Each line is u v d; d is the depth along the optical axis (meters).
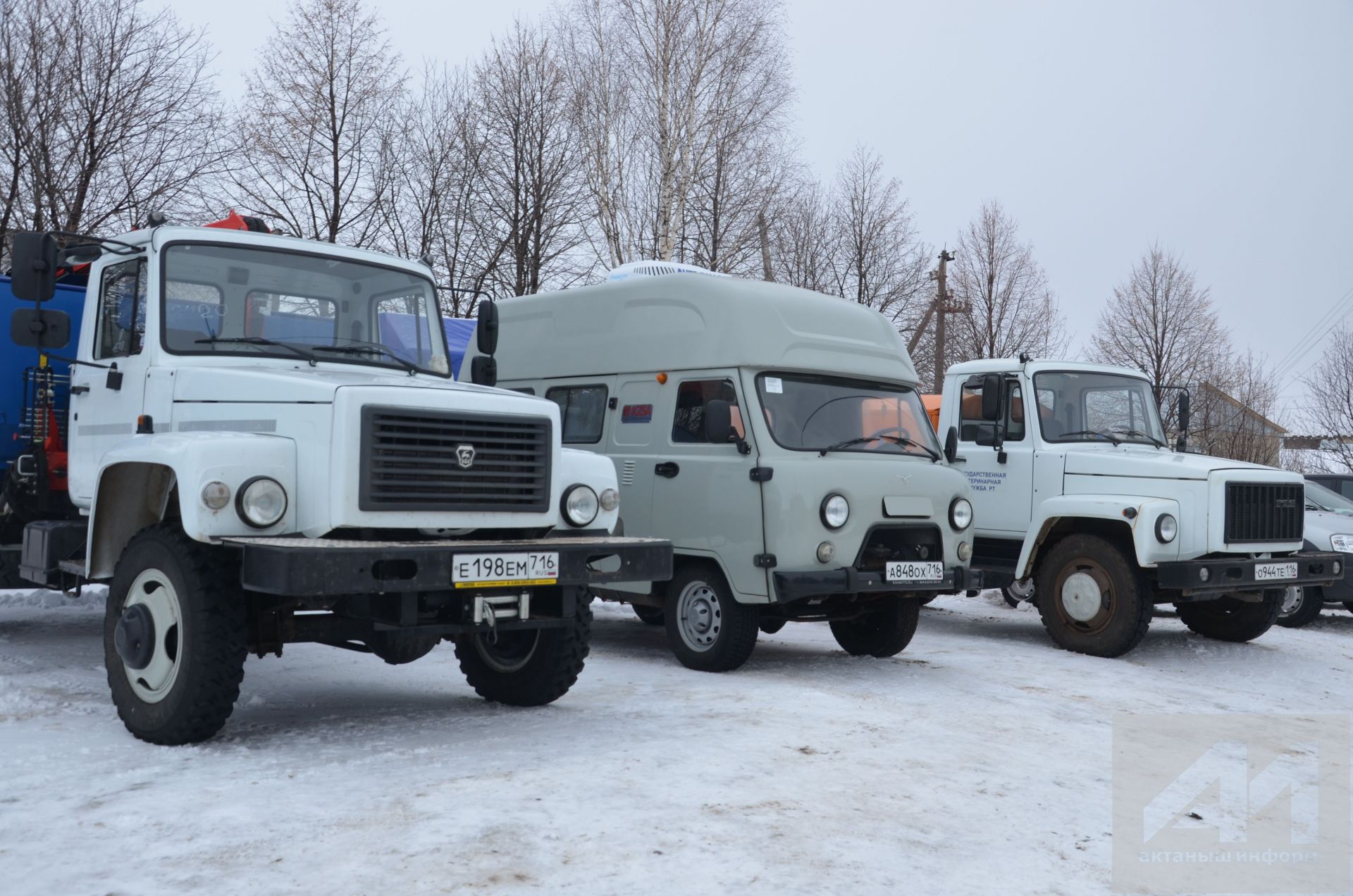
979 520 10.95
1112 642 9.62
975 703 7.07
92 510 5.84
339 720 6.09
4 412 7.81
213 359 6.12
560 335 9.92
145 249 6.34
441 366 6.93
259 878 3.62
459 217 23.62
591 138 23.91
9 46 20.06
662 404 8.84
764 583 7.86
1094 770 5.50
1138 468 9.95
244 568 4.95
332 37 22.06
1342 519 13.04
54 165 20.02
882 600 8.86
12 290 6.06
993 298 35.28
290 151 21.66
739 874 3.75
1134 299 36.19
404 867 3.72
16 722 5.84
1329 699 8.20
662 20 23.70
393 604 5.45
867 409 8.77
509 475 5.70
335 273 6.65
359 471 5.19
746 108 24.30
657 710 6.44
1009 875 3.92
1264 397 35.91
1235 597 10.44
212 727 5.33
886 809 4.59
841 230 29.03
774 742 5.62
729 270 24.03
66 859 3.78
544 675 6.36
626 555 5.88
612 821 4.24
